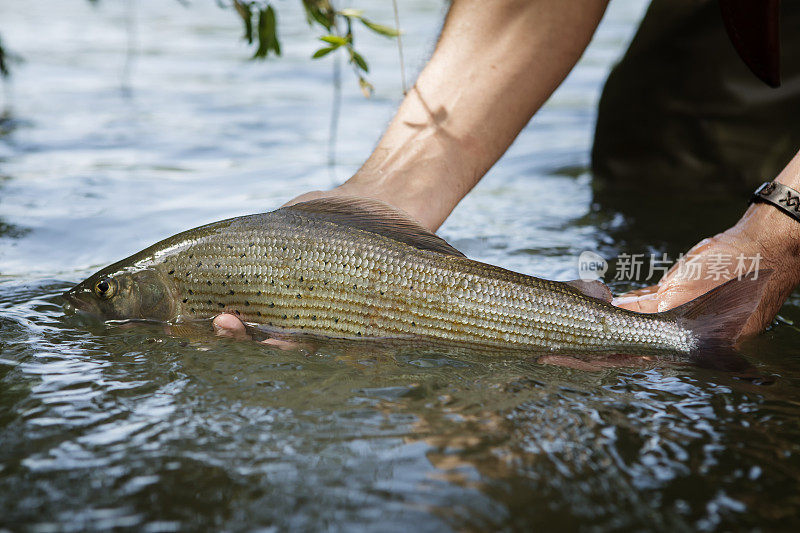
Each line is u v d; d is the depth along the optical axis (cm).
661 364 66
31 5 284
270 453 55
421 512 50
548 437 57
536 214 101
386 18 250
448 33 79
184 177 108
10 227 90
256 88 170
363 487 52
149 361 65
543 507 51
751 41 71
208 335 69
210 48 220
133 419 58
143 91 163
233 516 50
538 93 78
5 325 70
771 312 71
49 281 78
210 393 61
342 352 67
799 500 52
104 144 122
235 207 97
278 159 116
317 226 69
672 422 58
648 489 52
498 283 67
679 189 111
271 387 62
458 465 54
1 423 57
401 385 62
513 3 77
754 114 107
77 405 59
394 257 68
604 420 58
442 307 67
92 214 94
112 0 303
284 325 69
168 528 49
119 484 52
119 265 71
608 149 114
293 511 51
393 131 79
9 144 120
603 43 233
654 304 71
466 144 77
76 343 67
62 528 49
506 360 66
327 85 174
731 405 60
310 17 84
